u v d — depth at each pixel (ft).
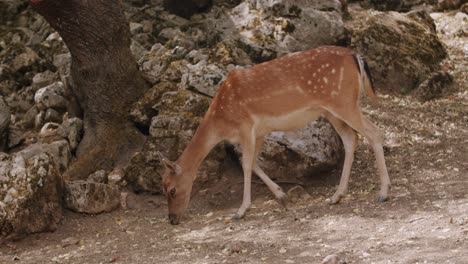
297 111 29.86
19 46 43.01
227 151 34.55
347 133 30.81
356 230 26.30
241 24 43.27
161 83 37.50
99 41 36.11
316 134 33.19
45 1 34.22
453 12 50.19
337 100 29.45
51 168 30.73
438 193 29.17
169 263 25.14
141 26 45.32
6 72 41.75
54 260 26.99
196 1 46.32
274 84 29.68
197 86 36.17
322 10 42.63
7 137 37.24
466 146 34.14
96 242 28.78
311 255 24.25
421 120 37.50
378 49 41.91
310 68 29.60
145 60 39.04
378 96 40.55
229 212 31.19
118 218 31.58
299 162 32.78
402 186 30.68
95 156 35.86
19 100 41.11
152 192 33.60
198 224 29.96
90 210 31.55
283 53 41.16
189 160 29.86
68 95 39.37
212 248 26.35
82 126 37.68
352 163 33.01
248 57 40.68
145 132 37.24
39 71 42.55
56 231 30.22
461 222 25.46
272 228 27.96
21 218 29.22
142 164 33.94
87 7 35.32
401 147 34.76
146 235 29.09
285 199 30.19
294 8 42.34
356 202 29.73
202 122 30.42
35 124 39.45
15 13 46.52
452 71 43.60
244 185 29.99
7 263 27.20
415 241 24.27
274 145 32.81
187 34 45.03
